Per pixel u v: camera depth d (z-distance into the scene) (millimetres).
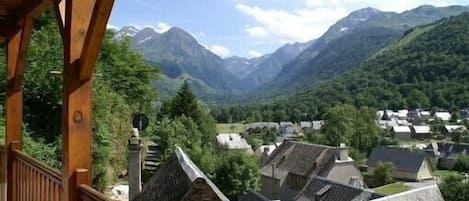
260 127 116000
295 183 50219
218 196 9008
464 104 119562
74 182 3264
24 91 13312
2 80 12352
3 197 6129
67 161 3258
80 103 3221
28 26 5270
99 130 14312
